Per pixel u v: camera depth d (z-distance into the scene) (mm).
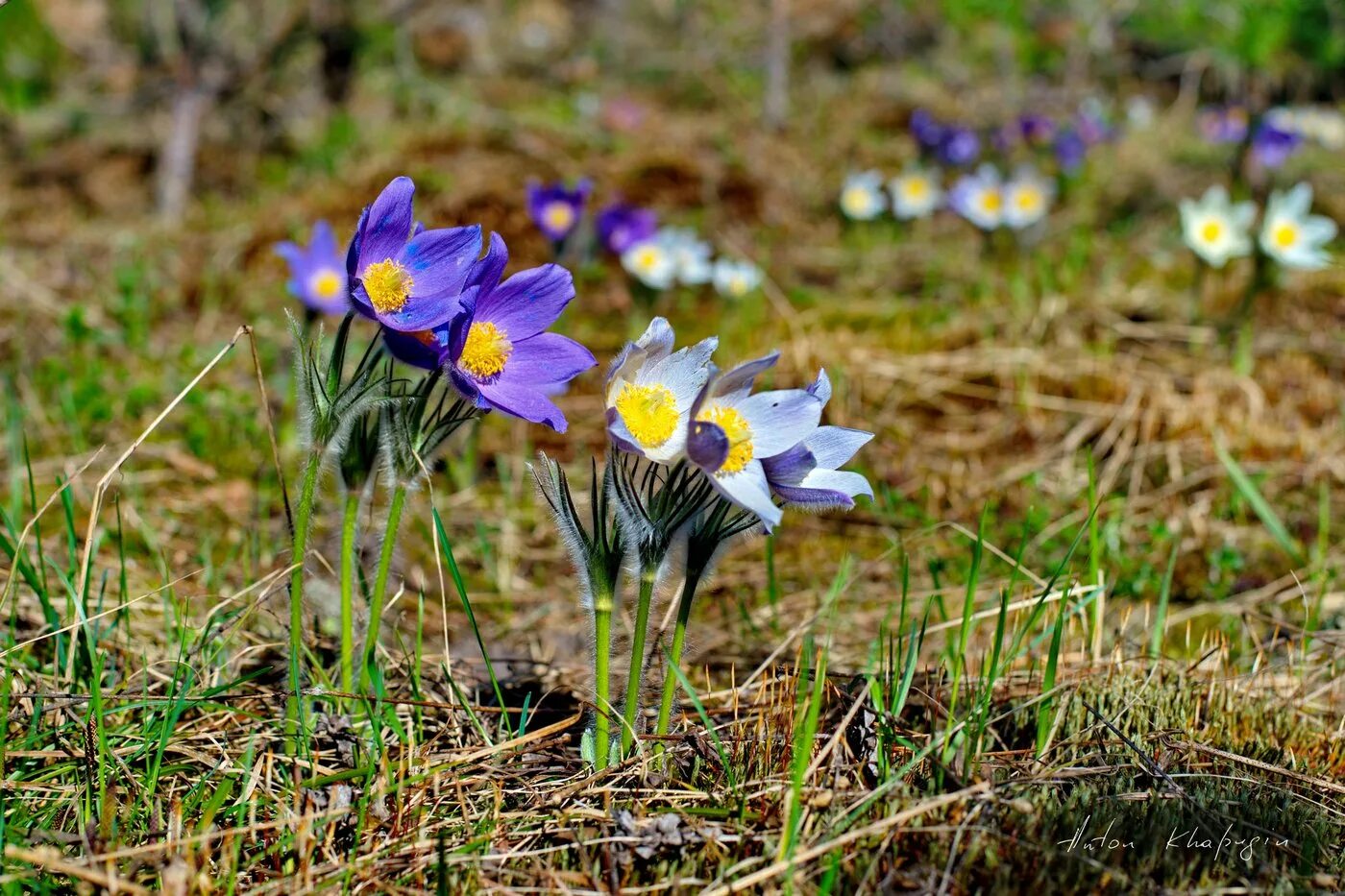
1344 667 2680
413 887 1691
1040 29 9656
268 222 5680
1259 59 8844
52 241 5625
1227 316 4801
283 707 2201
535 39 10188
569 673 2516
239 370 4297
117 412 3848
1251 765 2051
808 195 6641
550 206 4516
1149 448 3795
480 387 1810
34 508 2229
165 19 6707
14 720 2059
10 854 1544
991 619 2877
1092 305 4859
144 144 6930
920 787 1908
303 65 7789
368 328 4395
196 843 1733
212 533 3201
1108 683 2258
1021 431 3949
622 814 1789
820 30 9695
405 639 2693
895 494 3617
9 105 7543
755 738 1984
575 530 1824
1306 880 1697
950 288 5285
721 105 8703
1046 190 5688
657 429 1738
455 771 1954
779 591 3143
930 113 8242
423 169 6008
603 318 4996
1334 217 6375
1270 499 3605
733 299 5086
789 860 1626
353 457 1984
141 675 2266
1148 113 8320
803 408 1752
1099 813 1812
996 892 1653
